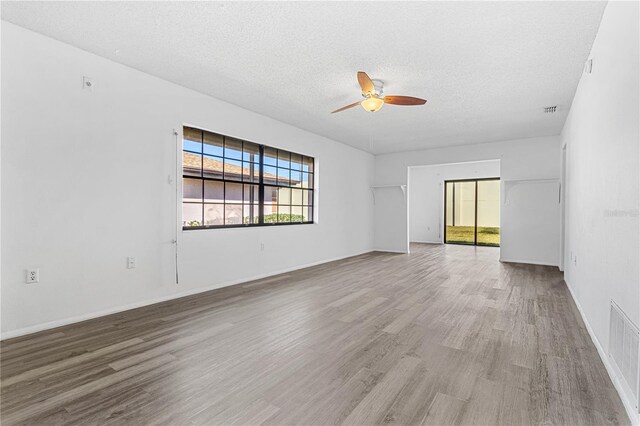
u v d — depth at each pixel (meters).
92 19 2.60
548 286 4.55
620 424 1.64
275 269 5.34
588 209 3.04
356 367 2.22
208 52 3.12
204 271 4.22
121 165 3.38
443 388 1.96
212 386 1.98
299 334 2.79
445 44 2.91
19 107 2.71
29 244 2.77
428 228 10.40
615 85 2.15
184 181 4.13
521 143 6.54
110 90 3.28
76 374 2.11
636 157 1.77
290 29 2.71
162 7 2.43
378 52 3.07
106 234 3.26
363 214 7.93
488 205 9.48
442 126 5.64
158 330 2.87
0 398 1.84
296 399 1.84
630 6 1.86
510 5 2.36
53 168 2.90
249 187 4.99
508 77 3.59
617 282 2.06
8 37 2.65
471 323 3.06
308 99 4.38
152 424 1.63
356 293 4.15
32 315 2.79
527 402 1.81
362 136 6.43
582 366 2.24
